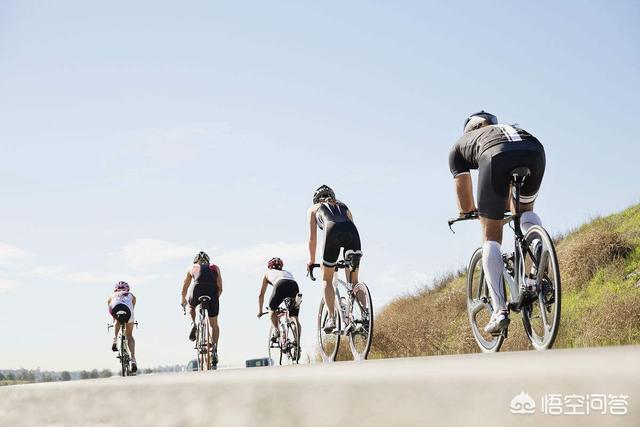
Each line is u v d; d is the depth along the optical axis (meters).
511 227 4.60
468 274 5.21
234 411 1.35
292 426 1.16
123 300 12.90
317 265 7.89
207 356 11.72
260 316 10.88
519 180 4.49
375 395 0.95
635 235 16.33
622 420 0.63
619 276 14.59
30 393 2.44
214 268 11.97
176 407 1.55
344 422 1.01
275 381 1.23
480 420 0.76
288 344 10.38
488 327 4.51
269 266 10.82
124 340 13.09
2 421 2.57
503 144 4.48
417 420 0.85
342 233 7.48
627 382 0.65
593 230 17.25
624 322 11.05
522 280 4.37
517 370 0.75
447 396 0.81
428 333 14.78
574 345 11.75
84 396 2.08
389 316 20.69
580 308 13.74
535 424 0.69
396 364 1.06
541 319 4.28
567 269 16.22
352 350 7.32
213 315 11.84
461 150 4.93
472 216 5.10
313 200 7.89
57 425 2.19
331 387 1.06
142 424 1.72
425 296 22.34
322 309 8.04
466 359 0.96
